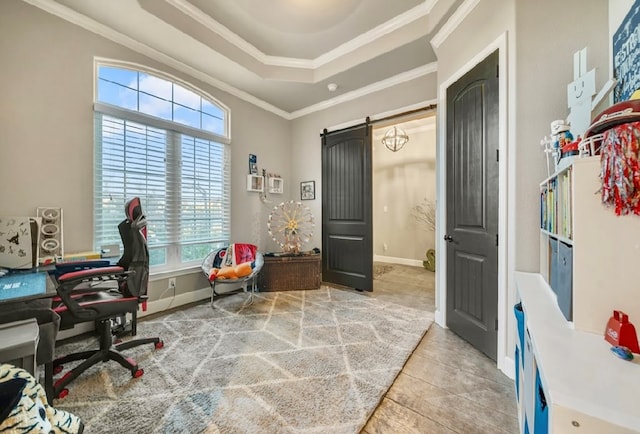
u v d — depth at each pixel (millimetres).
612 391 558
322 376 1625
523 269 1585
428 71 2887
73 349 1955
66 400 1404
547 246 1359
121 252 2363
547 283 1343
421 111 2945
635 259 762
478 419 1296
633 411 505
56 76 2045
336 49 2934
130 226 1782
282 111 4121
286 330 2275
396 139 4246
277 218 4031
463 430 1229
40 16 1965
